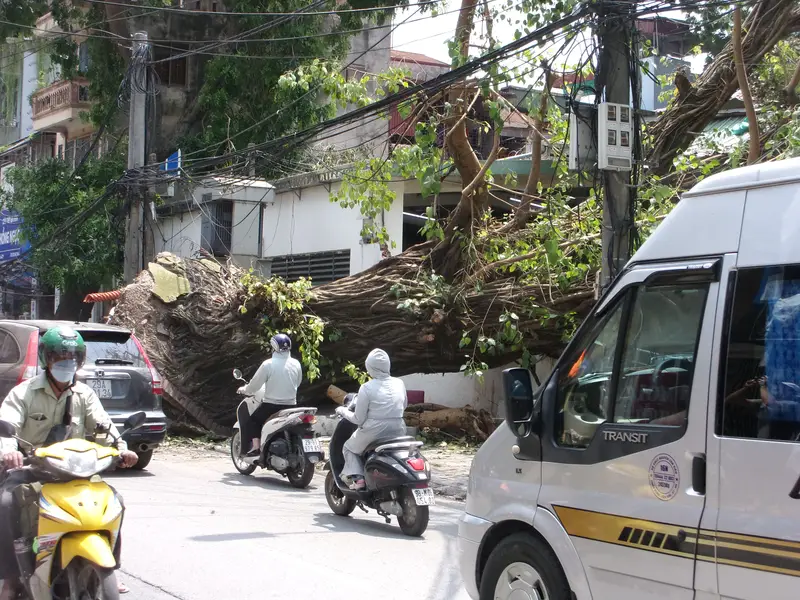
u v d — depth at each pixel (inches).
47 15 1189.1
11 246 1240.2
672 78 529.0
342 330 570.3
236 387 583.8
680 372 156.0
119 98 739.4
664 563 151.1
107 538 178.9
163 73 1031.0
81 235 933.8
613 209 340.2
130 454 199.3
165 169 791.1
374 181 525.7
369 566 272.1
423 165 486.9
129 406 420.8
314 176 783.1
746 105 383.9
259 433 440.1
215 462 498.9
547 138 521.3
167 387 559.5
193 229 901.2
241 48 924.6
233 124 934.4
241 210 848.9
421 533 316.8
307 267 806.5
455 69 410.0
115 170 968.9
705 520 145.3
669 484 152.6
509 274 540.7
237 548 288.5
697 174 502.9
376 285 565.9
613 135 334.6
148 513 339.3
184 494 389.1
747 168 156.3
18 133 1421.0
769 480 137.6
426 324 546.0
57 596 180.5
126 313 575.8
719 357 148.9
